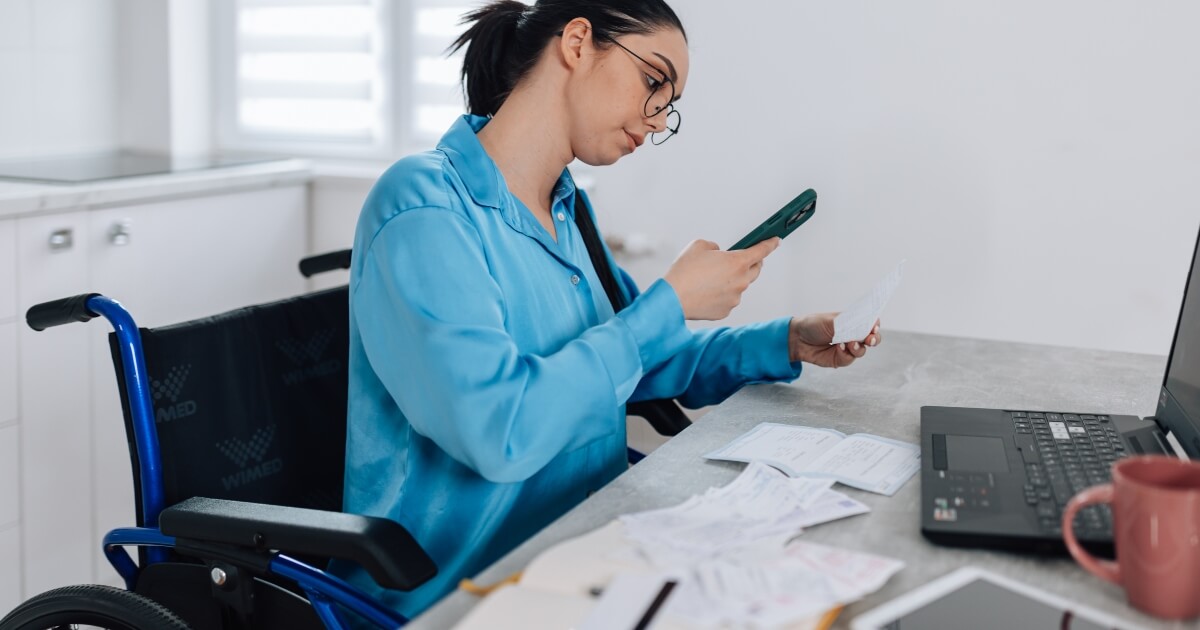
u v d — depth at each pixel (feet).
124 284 7.77
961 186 7.04
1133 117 6.56
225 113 9.74
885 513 3.31
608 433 3.84
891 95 7.12
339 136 9.40
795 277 7.59
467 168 4.06
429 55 8.96
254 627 3.82
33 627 3.92
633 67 4.09
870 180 7.27
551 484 4.21
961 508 3.18
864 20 7.11
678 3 7.58
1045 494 3.26
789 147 7.45
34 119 8.90
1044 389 4.73
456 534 4.00
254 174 8.50
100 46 9.33
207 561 3.77
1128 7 6.46
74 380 7.51
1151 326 6.73
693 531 3.02
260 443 4.43
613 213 8.05
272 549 3.55
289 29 9.41
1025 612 2.64
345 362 4.79
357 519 3.50
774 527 3.09
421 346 3.59
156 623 3.73
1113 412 4.42
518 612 2.57
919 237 7.20
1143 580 2.62
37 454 7.32
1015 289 7.02
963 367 5.09
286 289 9.09
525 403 3.57
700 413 7.79
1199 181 6.47
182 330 4.27
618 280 4.92
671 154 7.79
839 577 2.75
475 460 3.56
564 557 2.84
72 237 7.38
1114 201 6.68
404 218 3.77
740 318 7.81
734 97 7.54
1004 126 6.86
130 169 8.20
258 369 4.48
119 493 7.93
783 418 4.31
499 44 4.30
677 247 7.90
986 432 3.90
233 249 8.56
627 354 3.86
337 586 3.58
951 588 2.76
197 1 9.48
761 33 7.39
